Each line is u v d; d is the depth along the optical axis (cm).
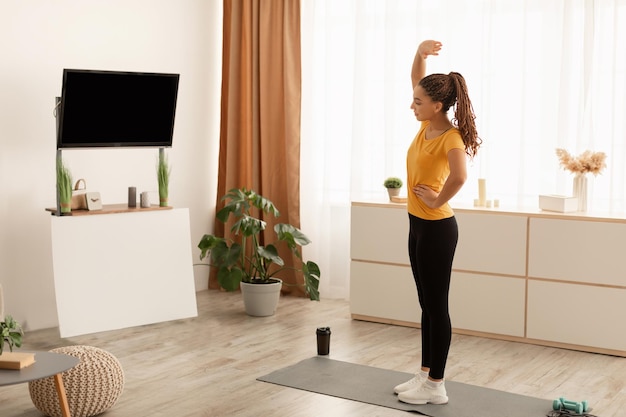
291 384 430
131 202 560
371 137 636
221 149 700
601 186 546
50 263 569
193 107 680
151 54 637
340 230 658
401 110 621
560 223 509
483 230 536
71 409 370
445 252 385
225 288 604
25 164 552
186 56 669
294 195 664
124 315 544
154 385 429
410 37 614
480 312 541
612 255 495
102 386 376
